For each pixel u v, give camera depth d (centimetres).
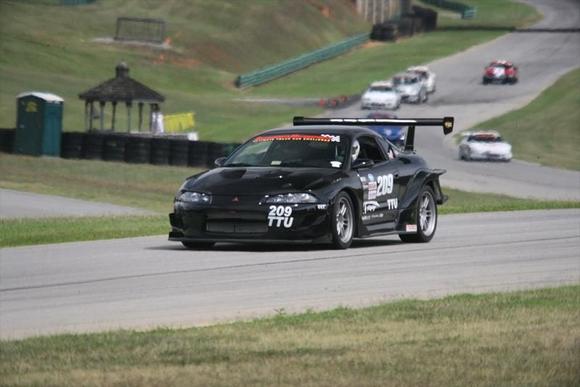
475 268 4069
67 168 14062
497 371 2241
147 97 18988
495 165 17238
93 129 18925
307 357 2373
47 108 15625
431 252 4597
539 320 2834
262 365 2298
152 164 15025
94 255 4378
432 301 3162
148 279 3722
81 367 2281
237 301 3266
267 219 4466
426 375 2208
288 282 3662
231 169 4722
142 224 6025
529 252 4606
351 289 3512
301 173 4619
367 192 4741
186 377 2194
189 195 4575
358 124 5172
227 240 4494
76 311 3092
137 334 2636
